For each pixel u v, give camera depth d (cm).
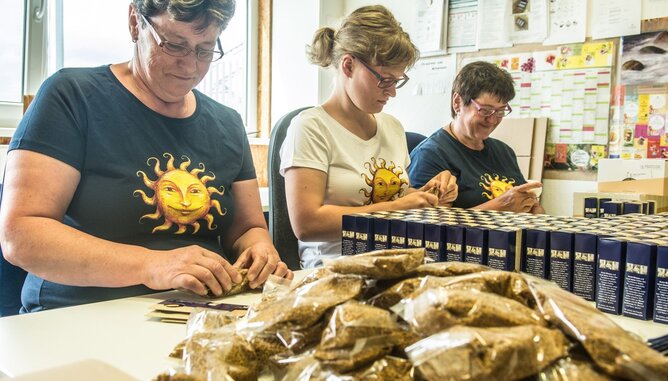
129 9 115
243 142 134
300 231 150
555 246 95
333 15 291
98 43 243
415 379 45
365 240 112
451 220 108
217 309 86
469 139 210
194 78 117
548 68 236
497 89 197
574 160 232
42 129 103
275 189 172
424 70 272
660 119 213
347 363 47
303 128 156
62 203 104
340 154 159
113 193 109
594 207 158
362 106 159
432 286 51
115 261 95
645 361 40
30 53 221
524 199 176
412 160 210
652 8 212
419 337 48
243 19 306
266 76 307
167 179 115
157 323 81
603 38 223
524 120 241
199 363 52
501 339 41
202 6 105
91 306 90
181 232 117
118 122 112
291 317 54
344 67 158
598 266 90
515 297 51
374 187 162
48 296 107
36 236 95
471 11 255
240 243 126
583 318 45
